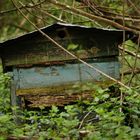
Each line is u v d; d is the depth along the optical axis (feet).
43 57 36.22
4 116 27.76
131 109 29.35
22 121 31.48
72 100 35.29
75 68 36.04
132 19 35.94
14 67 36.35
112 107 31.63
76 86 34.68
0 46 35.81
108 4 43.86
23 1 45.62
